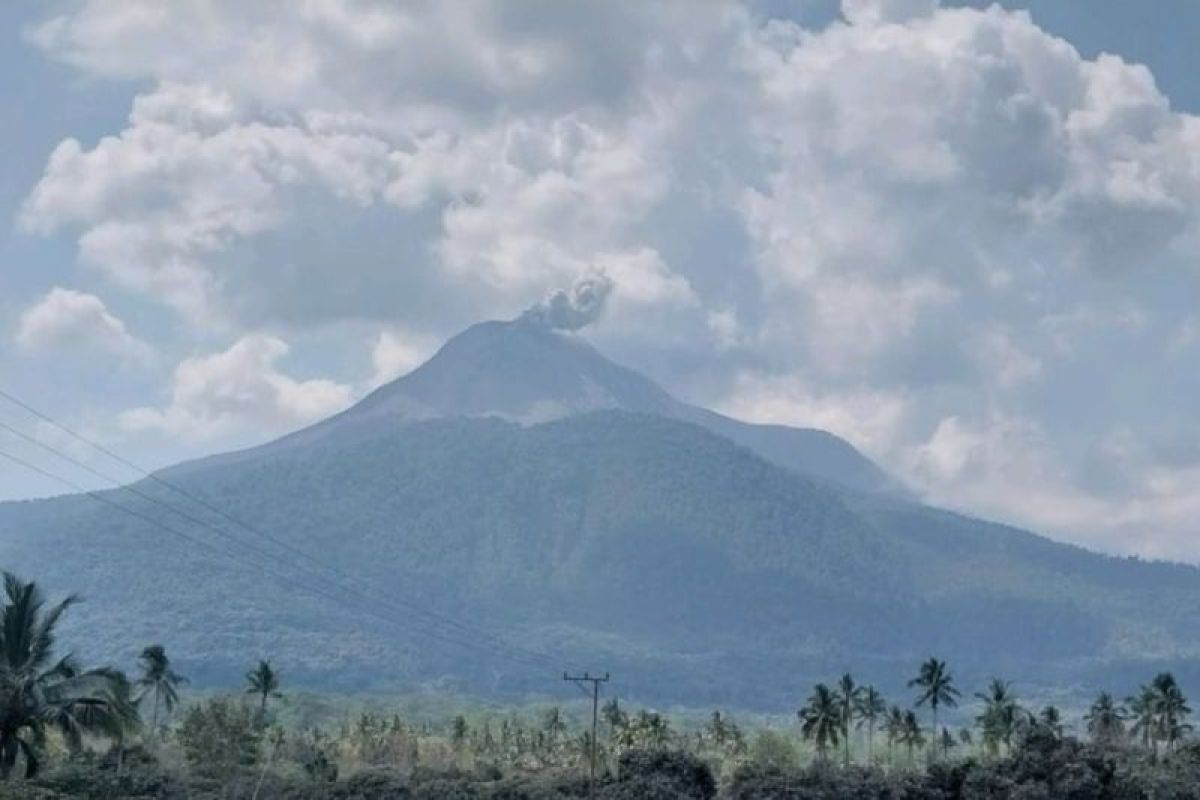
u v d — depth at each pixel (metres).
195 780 165.25
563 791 179.38
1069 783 174.38
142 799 146.00
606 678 190.00
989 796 177.00
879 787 181.50
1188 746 196.50
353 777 179.50
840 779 184.00
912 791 180.62
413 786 176.75
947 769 184.12
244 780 172.38
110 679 126.31
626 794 174.00
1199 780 181.75
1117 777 177.00
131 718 127.56
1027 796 172.25
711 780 184.75
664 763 183.25
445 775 191.00
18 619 123.75
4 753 121.19
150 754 170.62
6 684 120.81
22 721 121.62
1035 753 182.12
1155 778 178.50
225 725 193.88
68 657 127.25
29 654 123.94
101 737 136.12
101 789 148.25
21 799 116.50
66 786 146.00
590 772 198.38
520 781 185.00
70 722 123.81
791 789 180.50
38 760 131.00
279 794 170.50
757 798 180.62
